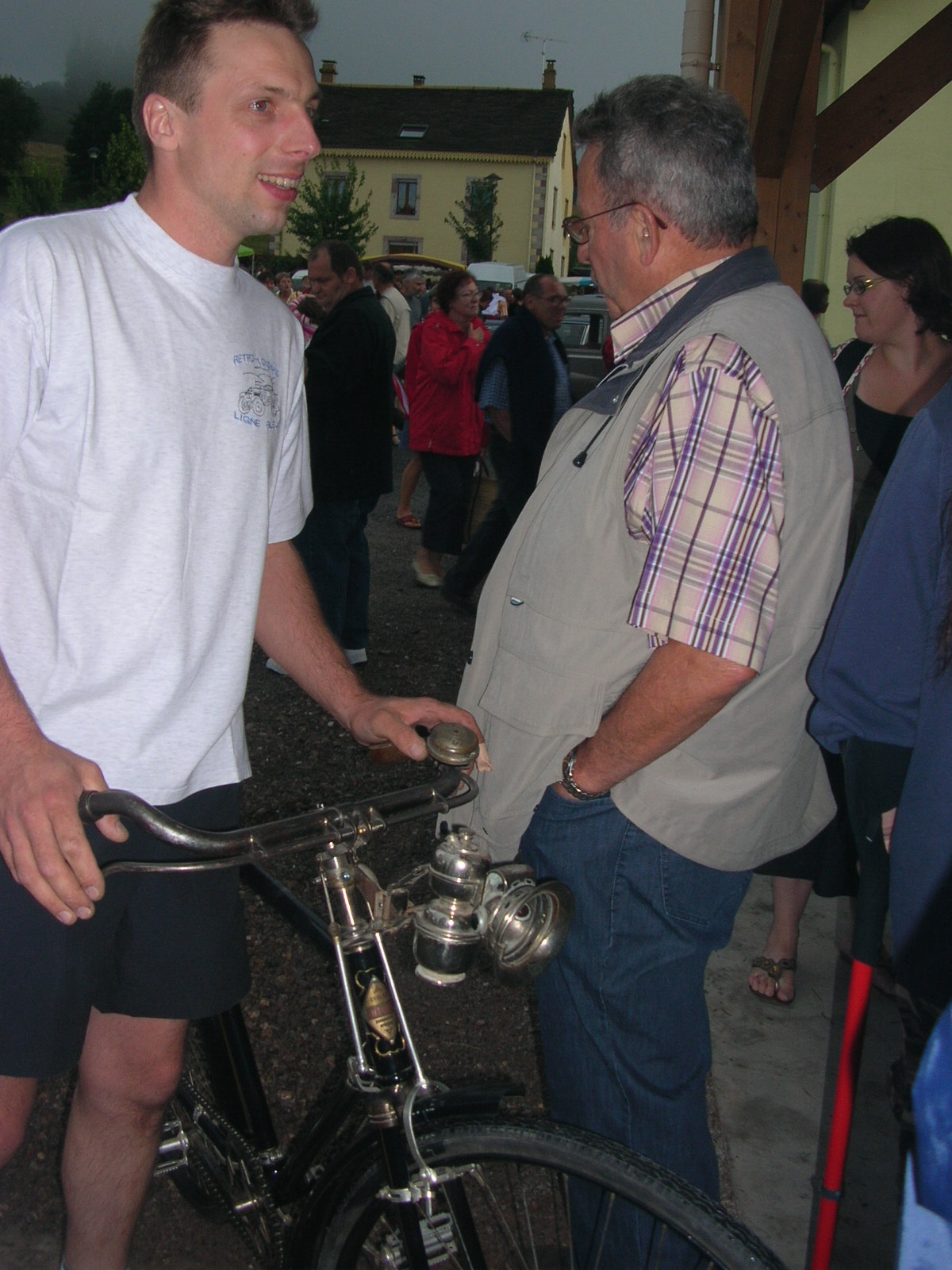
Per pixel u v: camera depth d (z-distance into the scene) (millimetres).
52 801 1124
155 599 1435
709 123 1424
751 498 1299
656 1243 1368
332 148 39094
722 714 1442
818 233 8547
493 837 1605
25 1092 1493
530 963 1216
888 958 2574
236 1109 1694
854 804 1560
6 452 1297
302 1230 1460
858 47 7945
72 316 1329
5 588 1352
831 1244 1620
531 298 4941
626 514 1421
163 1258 1921
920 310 2221
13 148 63000
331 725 4180
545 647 1487
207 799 1602
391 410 4543
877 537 1446
